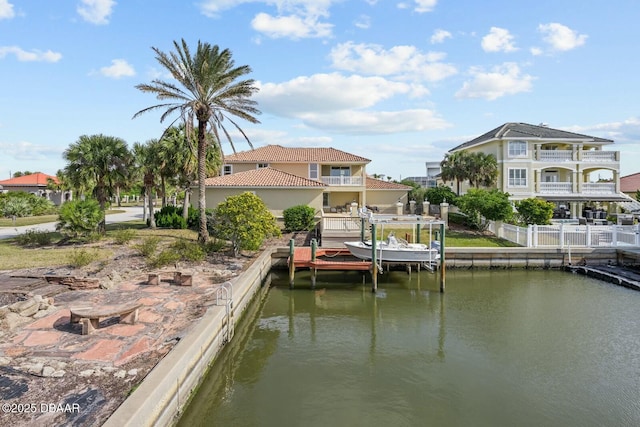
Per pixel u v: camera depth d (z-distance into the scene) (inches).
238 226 793.6
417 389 368.5
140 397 236.2
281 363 427.2
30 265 624.4
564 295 708.0
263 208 832.9
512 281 821.2
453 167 1453.0
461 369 412.2
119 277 583.2
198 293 512.1
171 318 407.2
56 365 293.4
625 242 941.8
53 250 764.0
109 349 324.8
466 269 928.3
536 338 498.9
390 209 1620.3
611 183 1476.4
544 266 930.7
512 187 1435.8
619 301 666.8
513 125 1654.8
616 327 536.4
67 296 492.1
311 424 308.3
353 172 1633.9
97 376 277.1
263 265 792.3
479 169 1400.1
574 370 408.5
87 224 849.5
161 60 845.8
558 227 959.0
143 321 396.8
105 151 971.3
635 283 746.2
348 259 893.8
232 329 481.1
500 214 1083.3
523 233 979.9
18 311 389.7
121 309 376.8
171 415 275.3
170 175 1214.3
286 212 1192.8
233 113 940.0
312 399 348.2
